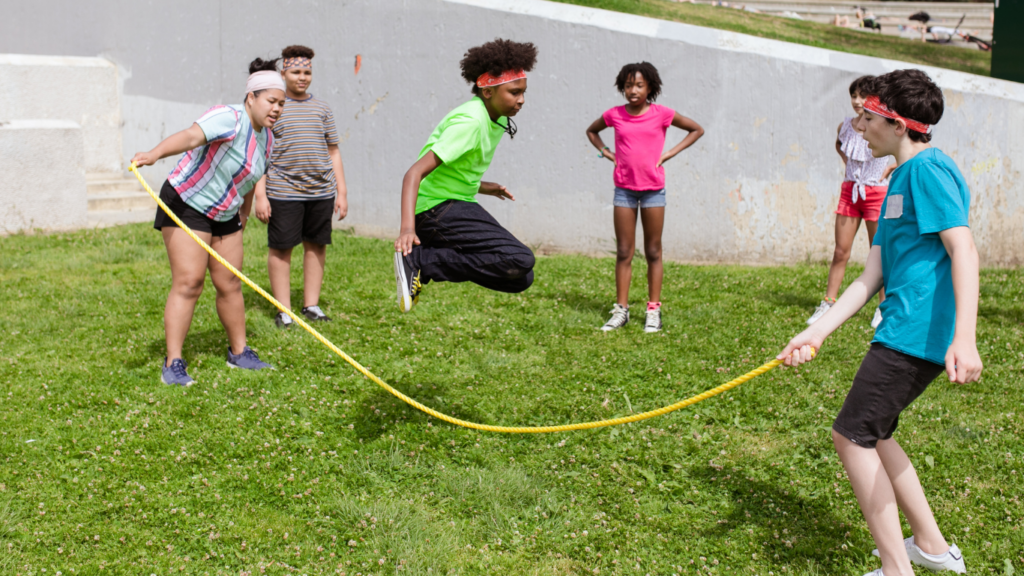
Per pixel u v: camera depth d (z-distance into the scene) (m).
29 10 14.28
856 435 3.01
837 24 18.84
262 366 5.41
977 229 8.66
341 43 10.48
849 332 6.24
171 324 5.11
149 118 12.69
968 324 2.71
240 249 5.28
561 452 4.29
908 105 2.93
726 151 8.85
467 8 9.57
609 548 3.47
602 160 9.22
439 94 9.88
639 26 8.98
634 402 4.99
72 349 5.70
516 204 9.79
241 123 4.85
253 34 11.19
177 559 3.34
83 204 10.47
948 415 4.66
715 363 5.61
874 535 3.05
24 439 4.28
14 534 3.47
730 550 3.46
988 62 15.16
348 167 10.69
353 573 3.29
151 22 12.39
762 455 4.27
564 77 9.27
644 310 6.99
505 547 3.50
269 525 3.60
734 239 8.98
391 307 6.91
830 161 8.64
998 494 3.85
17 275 7.77
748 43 8.69
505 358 5.70
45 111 12.45
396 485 3.98
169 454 4.15
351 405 4.82
